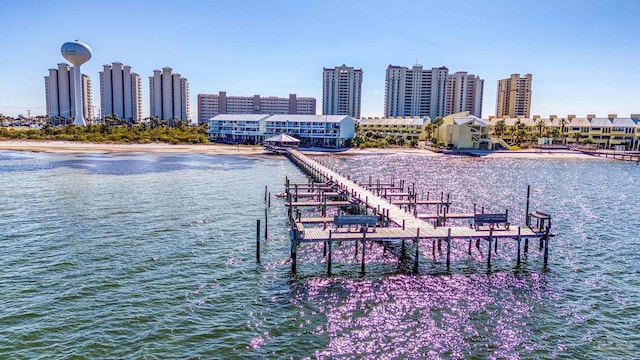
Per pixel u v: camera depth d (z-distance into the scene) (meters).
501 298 27.95
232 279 29.83
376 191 57.19
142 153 127.38
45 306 24.86
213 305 25.83
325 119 161.12
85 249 34.81
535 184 79.88
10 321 23.09
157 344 21.48
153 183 69.88
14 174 76.94
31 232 39.31
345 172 93.25
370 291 28.69
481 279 31.09
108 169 86.31
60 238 37.66
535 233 34.94
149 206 51.88
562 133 171.75
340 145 159.12
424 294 28.39
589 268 33.59
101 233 39.53
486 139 151.50
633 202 62.50
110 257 33.12
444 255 35.97
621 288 29.80
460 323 24.55
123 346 21.19
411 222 38.66
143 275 29.84
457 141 149.88
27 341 21.38
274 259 34.06
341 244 38.25
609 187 77.38
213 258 33.75
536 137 174.88
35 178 72.50
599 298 28.14
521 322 24.77
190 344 21.62
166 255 34.00
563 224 47.84
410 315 25.41
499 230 35.66
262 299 26.95
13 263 31.36
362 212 48.56
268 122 166.50
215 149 142.75
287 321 24.31
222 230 41.81
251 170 91.31
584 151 147.38
